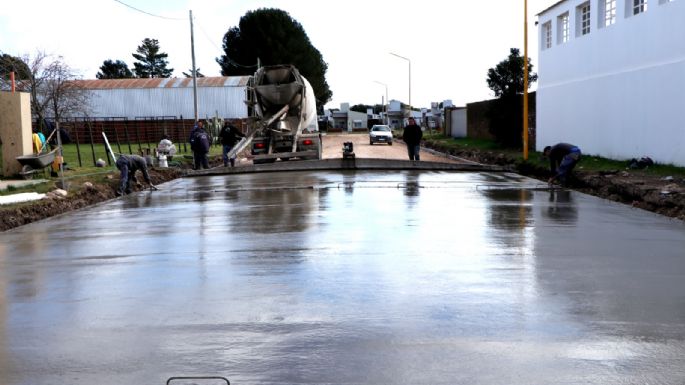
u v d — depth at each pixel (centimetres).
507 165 2688
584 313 594
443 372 458
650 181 1634
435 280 720
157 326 570
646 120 2097
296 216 1246
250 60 7444
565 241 966
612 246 925
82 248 961
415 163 2473
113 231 1120
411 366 470
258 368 470
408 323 568
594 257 846
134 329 562
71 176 1895
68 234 1102
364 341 523
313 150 2692
